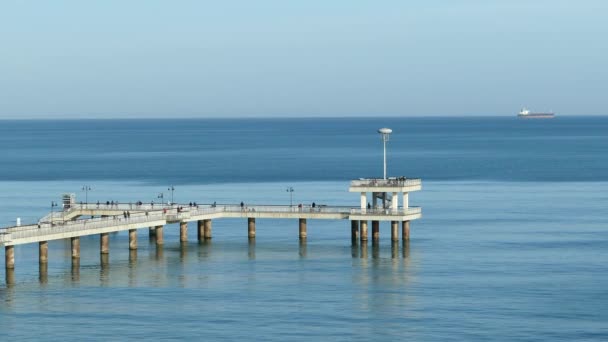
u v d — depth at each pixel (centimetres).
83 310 12112
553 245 16775
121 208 18150
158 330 11231
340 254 16050
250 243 17375
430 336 10950
